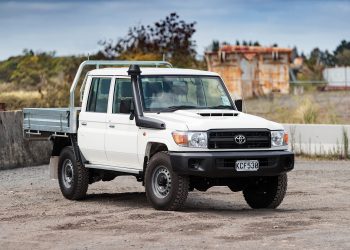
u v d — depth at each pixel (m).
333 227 10.68
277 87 43.72
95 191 15.68
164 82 13.23
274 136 12.48
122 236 10.21
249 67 43.22
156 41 33.34
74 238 10.15
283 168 12.40
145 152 12.67
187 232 10.41
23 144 20.22
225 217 11.73
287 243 9.53
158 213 12.09
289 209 12.88
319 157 21.23
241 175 12.13
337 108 31.64
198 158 11.96
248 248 9.27
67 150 14.47
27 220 11.75
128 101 12.91
